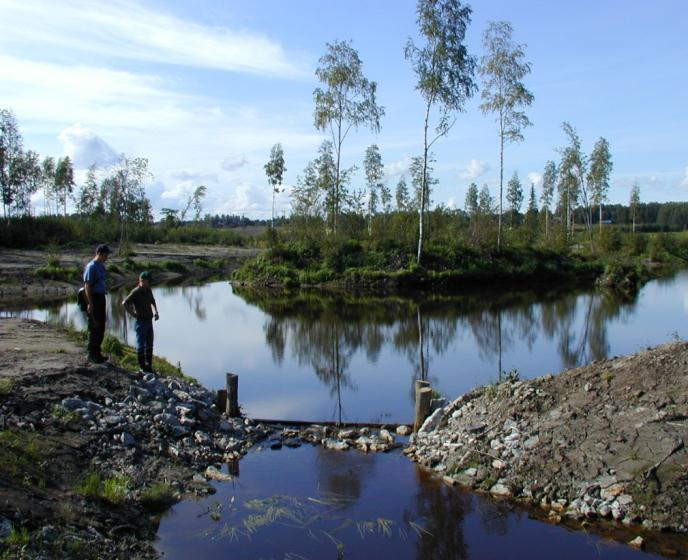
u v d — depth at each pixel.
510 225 63.03
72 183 76.44
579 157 57.81
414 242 42.00
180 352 18.20
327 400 13.06
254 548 6.62
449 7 35.62
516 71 42.38
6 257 43.50
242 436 10.21
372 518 7.38
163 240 74.50
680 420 7.95
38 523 5.93
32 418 8.31
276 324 23.89
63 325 17.95
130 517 6.95
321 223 43.22
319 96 41.84
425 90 36.53
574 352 18.20
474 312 27.25
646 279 43.34
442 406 10.79
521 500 7.79
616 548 6.66
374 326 23.38
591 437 8.20
